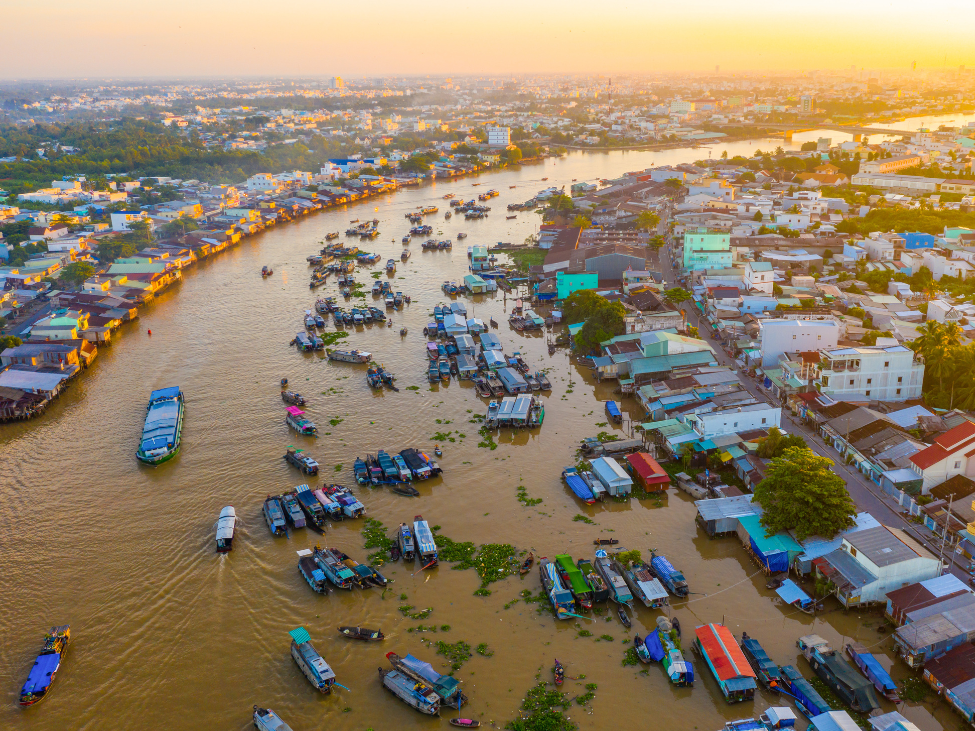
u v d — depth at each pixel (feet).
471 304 543.80
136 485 310.65
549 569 241.76
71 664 216.33
